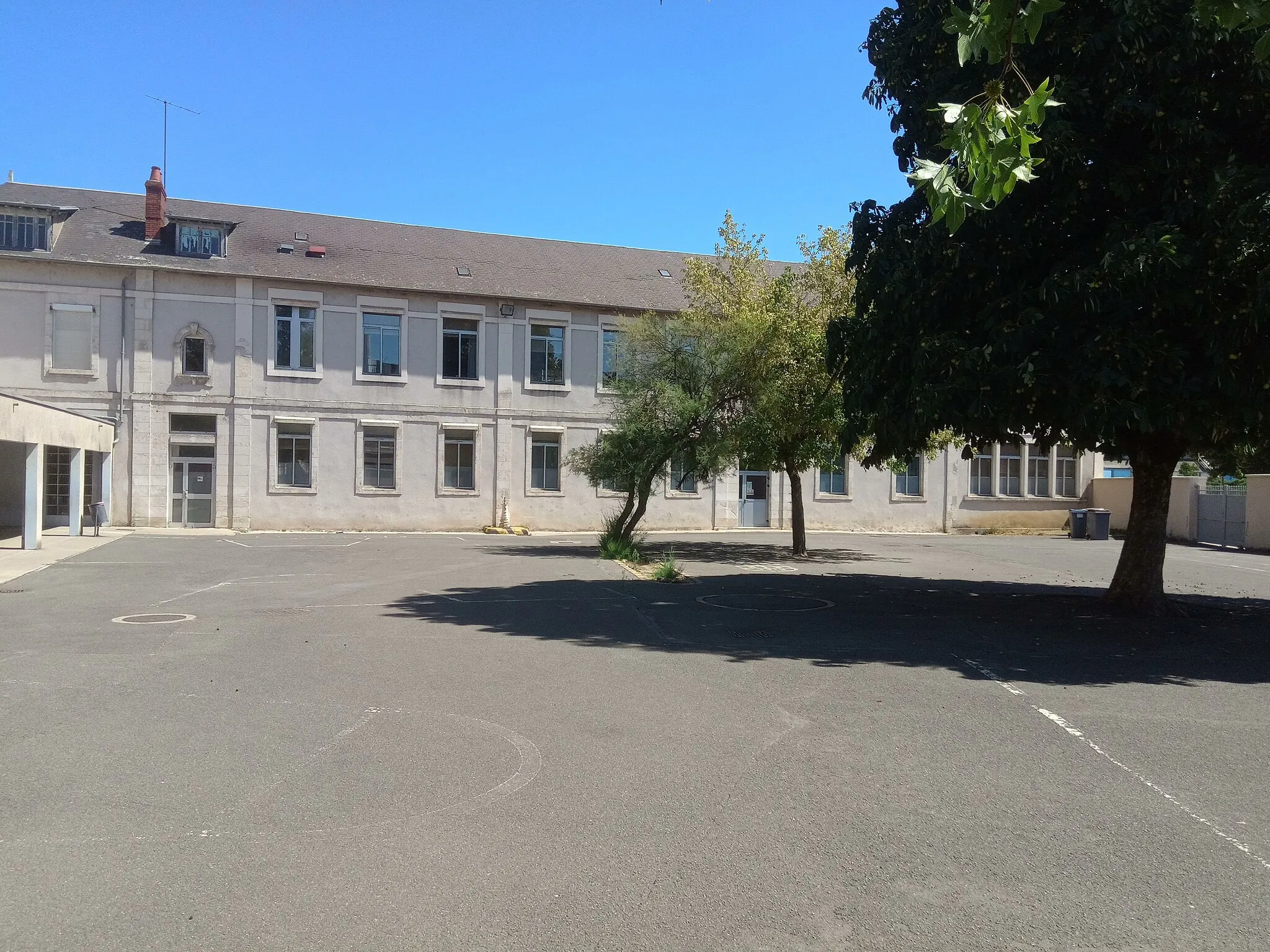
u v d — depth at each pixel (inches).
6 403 775.7
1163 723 272.5
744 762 231.5
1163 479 502.6
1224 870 171.6
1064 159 402.3
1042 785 216.8
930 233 441.1
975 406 415.8
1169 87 400.5
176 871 165.6
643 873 167.5
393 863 170.2
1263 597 612.4
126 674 323.0
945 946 143.2
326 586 592.1
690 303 1038.4
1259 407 379.2
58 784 209.5
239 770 220.5
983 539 1321.4
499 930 146.3
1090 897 159.8
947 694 307.1
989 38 175.2
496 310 1284.4
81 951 138.6
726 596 567.5
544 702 289.6
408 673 330.0
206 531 1141.7
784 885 163.3
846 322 518.6
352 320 1224.2
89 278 1133.7
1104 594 571.2
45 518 1162.0
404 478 1244.5
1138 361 382.6
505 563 771.4
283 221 1334.9
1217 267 369.4
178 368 1158.3
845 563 855.7
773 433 856.3
